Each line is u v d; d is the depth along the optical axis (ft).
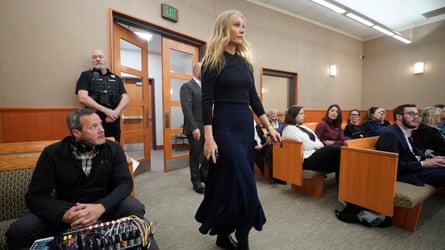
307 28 17.08
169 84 10.57
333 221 5.70
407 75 18.61
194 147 7.72
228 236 4.29
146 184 8.53
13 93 6.81
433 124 7.39
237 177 3.33
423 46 17.62
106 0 8.26
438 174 5.19
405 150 5.70
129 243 2.64
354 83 20.95
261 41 14.43
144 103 10.73
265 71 15.19
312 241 4.82
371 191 5.23
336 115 8.94
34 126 7.11
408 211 5.23
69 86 7.65
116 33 8.82
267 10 14.69
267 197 7.29
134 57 10.37
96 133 3.71
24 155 4.41
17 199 4.07
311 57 17.48
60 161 3.64
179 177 9.48
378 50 20.44
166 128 10.46
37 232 3.27
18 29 6.81
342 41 19.67
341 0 14.01
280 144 4.00
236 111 3.43
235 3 13.07
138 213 3.73
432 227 5.39
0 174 4.07
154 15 9.57
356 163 5.54
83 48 7.84
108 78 7.37
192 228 5.33
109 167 3.95
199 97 7.77
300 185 7.05
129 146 10.33
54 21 7.32
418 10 15.48
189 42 11.27
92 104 6.67
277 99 20.27
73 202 3.76
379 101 20.48
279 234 5.08
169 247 4.58
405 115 5.98
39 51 7.13
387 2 14.42
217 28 3.47
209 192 3.67
